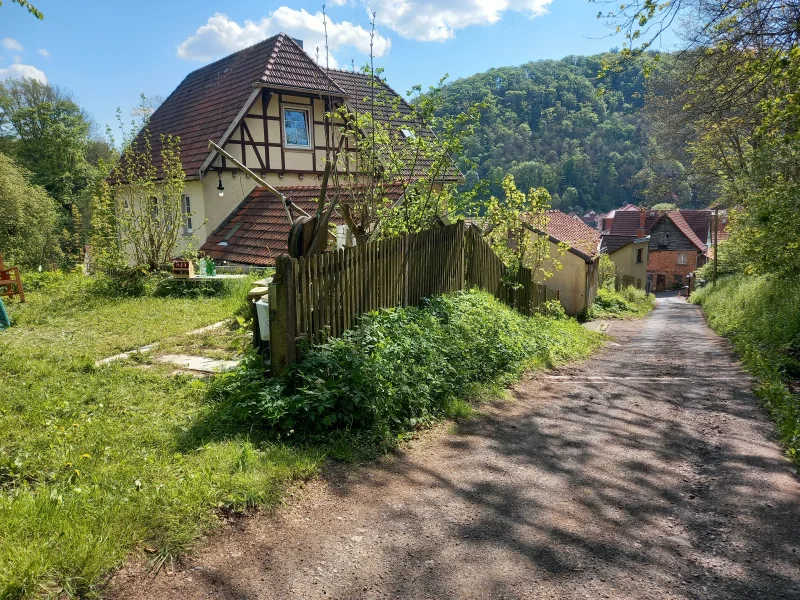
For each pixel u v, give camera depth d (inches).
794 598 103.0
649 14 321.1
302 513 134.5
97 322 354.6
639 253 1795.0
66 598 96.5
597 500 146.7
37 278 484.4
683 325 796.0
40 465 144.6
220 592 102.6
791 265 440.8
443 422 211.5
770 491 149.8
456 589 106.1
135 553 110.7
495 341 305.4
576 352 414.0
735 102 384.2
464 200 348.2
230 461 150.6
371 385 192.9
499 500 146.3
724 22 339.6
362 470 162.1
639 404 247.4
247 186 670.5
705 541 124.6
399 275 278.8
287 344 197.3
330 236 315.6
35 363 246.7
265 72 653.3
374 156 319.6
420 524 131.9
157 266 502.0
